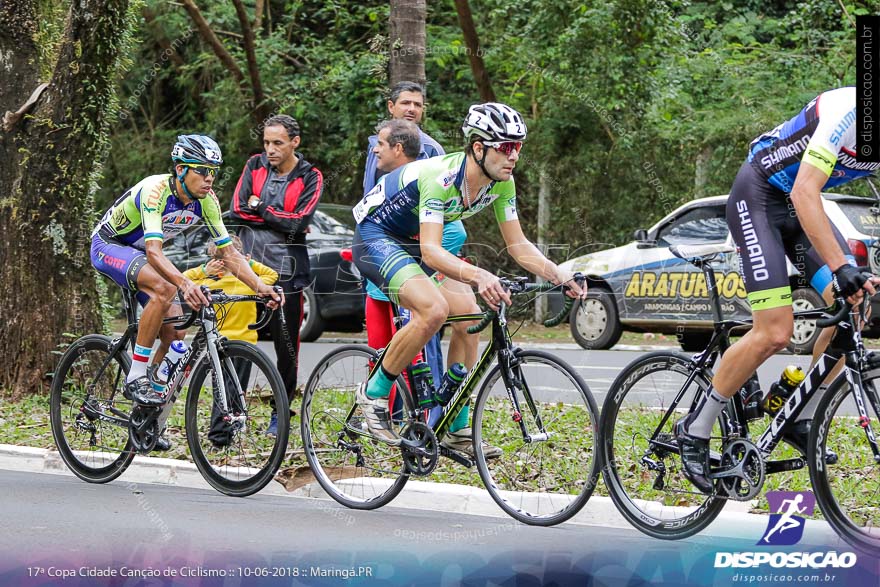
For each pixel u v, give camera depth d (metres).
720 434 5.97
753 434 6.30
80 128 10.93
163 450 7.70
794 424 5.77
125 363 7.67
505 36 20.33
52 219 10.94
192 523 6.51
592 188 19.39
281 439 6.94
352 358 7.06
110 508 6.90
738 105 18.81
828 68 19.52
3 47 11.25
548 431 6.46
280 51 23.30
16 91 11.25
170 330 7.60
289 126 8.82
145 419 7.48
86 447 7.86
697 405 5.96
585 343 15.80
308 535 6.29
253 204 8.82
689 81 19.77
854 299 5.38
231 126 22.81
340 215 17.02
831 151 5.48
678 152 19.14
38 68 11.38
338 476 7.15
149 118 25.22
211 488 7.75
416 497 7.24
